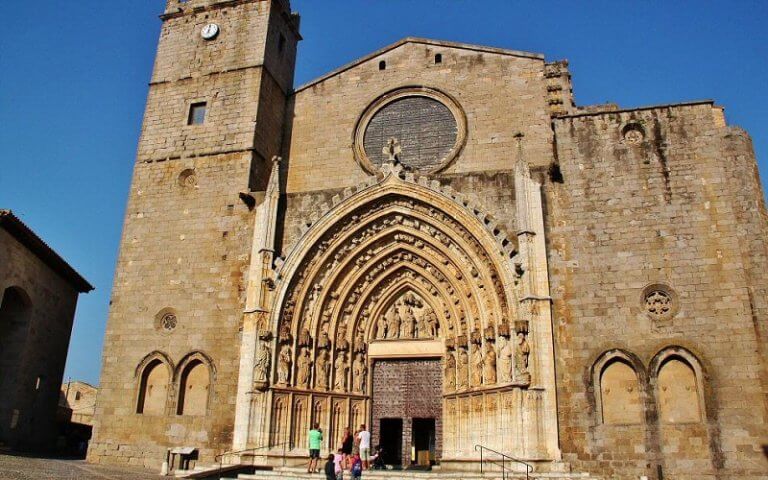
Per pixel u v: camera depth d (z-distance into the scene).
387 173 29.86
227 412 27.73
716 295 25.11
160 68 35.53
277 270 29.00
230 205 31.31
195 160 32.66
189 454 27.19
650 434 24.09
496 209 28.67
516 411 24.81
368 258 30.41
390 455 30.38
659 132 28.11
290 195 31.39
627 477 23.80
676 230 26.42
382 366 30.05
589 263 26.78
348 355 29.56
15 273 33.38
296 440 27.55
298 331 28.94
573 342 25.84
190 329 29.48
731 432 23.34
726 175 26.69
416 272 30.25
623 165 27.95
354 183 32.88
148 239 31.64
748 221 25.73
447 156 32.19
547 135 31.25
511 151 31.41
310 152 34.25
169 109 34.31
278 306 28.53
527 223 27.17
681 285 25.61
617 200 27.47
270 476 23.38
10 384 34.34
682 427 23.92
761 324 24.23
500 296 26.98
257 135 32.62
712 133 27.50
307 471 24.44
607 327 25.77
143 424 28.45
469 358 27.69
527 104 32.12
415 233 29.73
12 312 35.50
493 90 32.84
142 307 30.41
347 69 35.44
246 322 28.41
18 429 34.72
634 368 25.05
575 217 27.61
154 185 32.75
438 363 29.41
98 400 29.23
